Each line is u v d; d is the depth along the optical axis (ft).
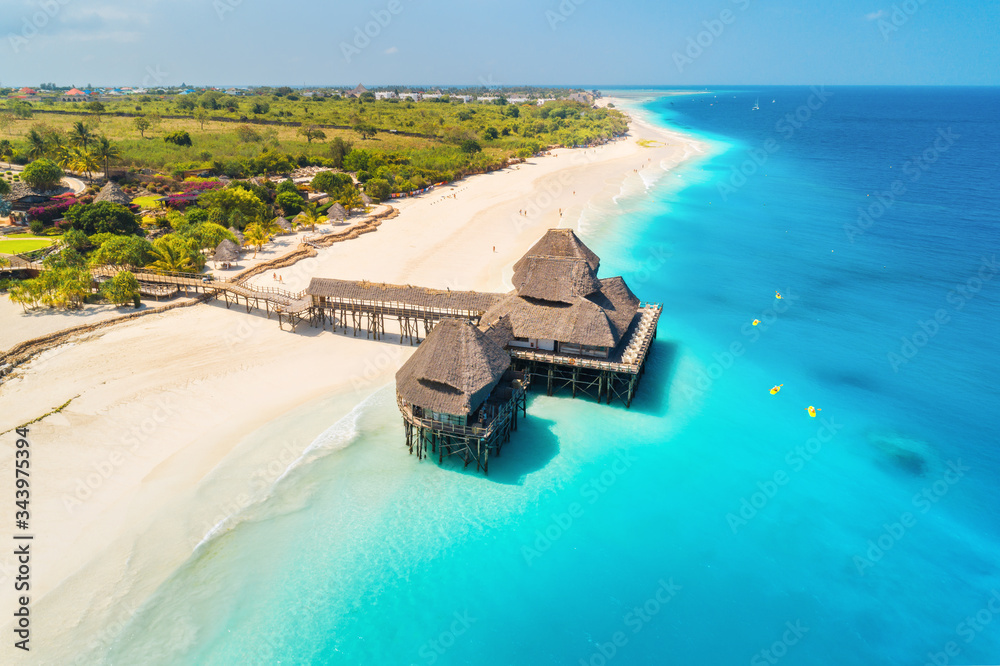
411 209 300.40
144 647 76.89
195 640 78.43
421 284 194.39
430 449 119.14
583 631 82.69
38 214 230.48
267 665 76.13
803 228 273.95
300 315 173.27
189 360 145.18
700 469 114.62
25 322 156.04
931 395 138.72
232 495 103.55
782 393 140.15
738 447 120.98
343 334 165.07
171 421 121.70
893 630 82.58
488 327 132.98
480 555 94.63
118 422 119.85
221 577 88.02
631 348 136.98
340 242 240.53
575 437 124.16
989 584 89.81
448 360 111.04
